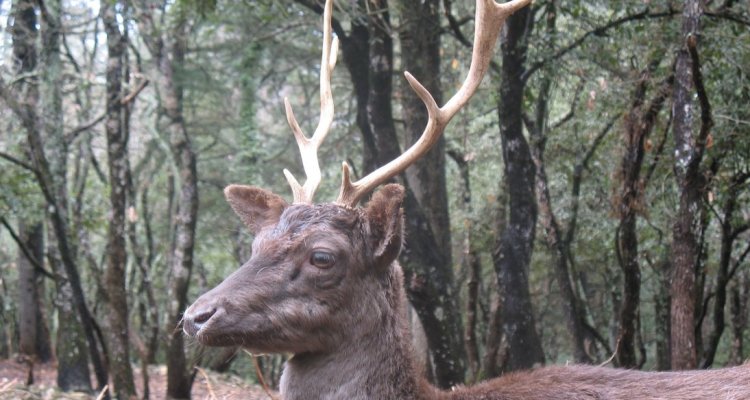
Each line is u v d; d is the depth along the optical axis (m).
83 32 14.16
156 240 24.12
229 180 23.61
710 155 10.77
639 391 4.81
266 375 20.00
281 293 4.50
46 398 10.74
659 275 15.31
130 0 12.69
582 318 14.73
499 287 11.30
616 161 12.41
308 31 17.41
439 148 14.07
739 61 10.33
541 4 11.33
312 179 5.23
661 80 10.57
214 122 23.50
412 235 10.61
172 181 19.20
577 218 16.16
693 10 8.54
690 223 8.64
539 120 13.24
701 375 4.93
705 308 12.80
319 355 4.69
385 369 4.70
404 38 12.84
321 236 4.59
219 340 4.42
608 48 12.20
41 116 11.50
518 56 10.61
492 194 17.91
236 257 23.11
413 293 10.61
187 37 18.80
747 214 13.02
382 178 4.98
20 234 17.92
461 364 10.88
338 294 4.57
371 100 11.33
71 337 11.77
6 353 22.70
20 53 13.55
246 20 16.88
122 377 10.80
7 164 13.45
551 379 4.98
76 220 13.17
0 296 22.81
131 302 19.84
